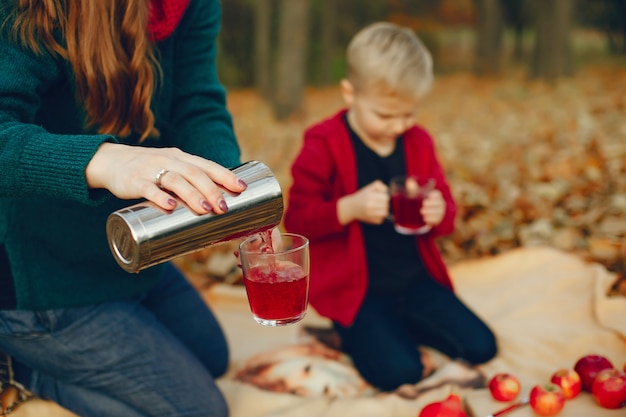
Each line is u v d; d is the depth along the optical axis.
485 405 2.20
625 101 8.29
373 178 2.73
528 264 3.24
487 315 2.94
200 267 3.80
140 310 2.19
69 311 2.05
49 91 1.87
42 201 1.93
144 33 1.80
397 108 2.54
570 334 2.66
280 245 1.79
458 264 3.35
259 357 2.73
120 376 2.08
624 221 3.81
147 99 1.86
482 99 11.05
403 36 2.59
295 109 10.16
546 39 12.23
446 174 5.50
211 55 2.23
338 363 2.65
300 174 2.69
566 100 9.34
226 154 2.11
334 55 19.00
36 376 2.18
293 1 9.86
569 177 4.86
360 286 2.59
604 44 16.75
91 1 1.70
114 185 1.42
